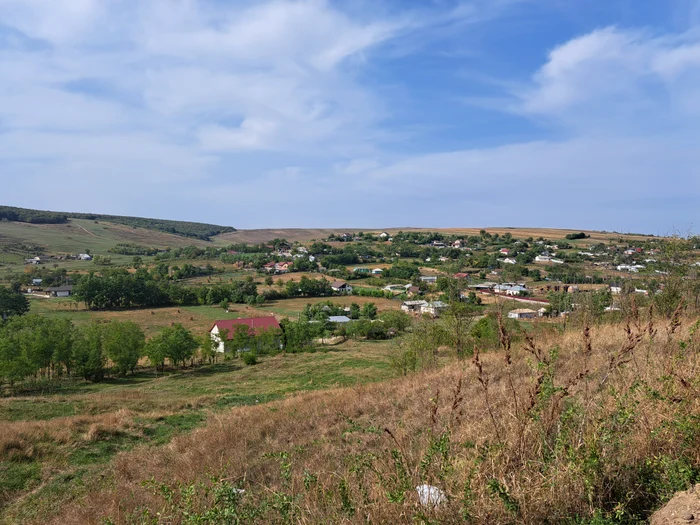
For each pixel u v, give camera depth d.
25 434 14.34
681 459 3.18
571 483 3.06
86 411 21.17
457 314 20.45
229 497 4.08
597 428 3.47
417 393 11.37
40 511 9.52
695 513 2.60
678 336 5.51
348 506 3.51
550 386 3.87
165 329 45.38
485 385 3.90
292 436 10.60
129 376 41.41
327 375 33.81
